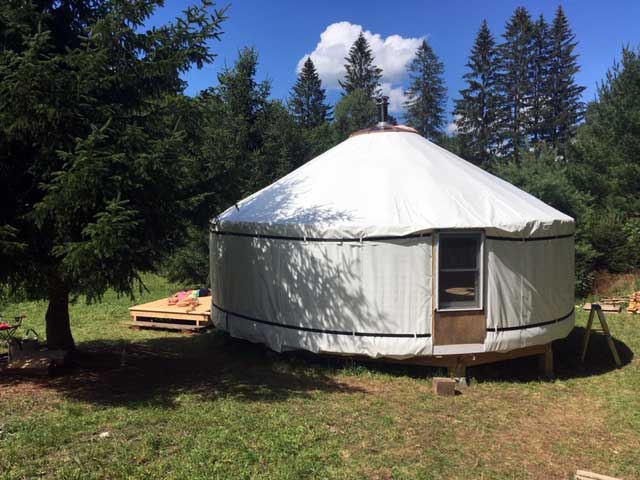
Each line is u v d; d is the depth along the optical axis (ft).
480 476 14.07
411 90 155.74
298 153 59.21
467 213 22.16
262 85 54.65
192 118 21.07
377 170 25.82
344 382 21.98
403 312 21.62
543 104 134.72
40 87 16.49
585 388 22.27
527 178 49.16
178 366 24.45
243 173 23.85
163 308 33.71
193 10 20.74
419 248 21.40
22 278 20.16
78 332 32.30
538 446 16.30
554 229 23.75
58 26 20.90
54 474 13.15
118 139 18.20
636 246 47.09
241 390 20.66
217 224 27.68
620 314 38.11
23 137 17.72
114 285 19.44
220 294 28.17
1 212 18.58
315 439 15.88
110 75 19.33
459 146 135.13
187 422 16.85
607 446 16.46
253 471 13.62
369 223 21.88
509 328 22.33
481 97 134.51
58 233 18.38
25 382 21.29
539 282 23.12
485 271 21.88
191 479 13.03
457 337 21.74
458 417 18.42
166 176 18.92
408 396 20.40
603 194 52.95
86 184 16.37
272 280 24.34
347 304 22.31
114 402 18.85
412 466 14.46
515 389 21.89
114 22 18.88
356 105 127.85
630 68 53.11
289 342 23.76
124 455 14.21
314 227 22.66
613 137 53.57
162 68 19.95
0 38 18.43
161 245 21.33
